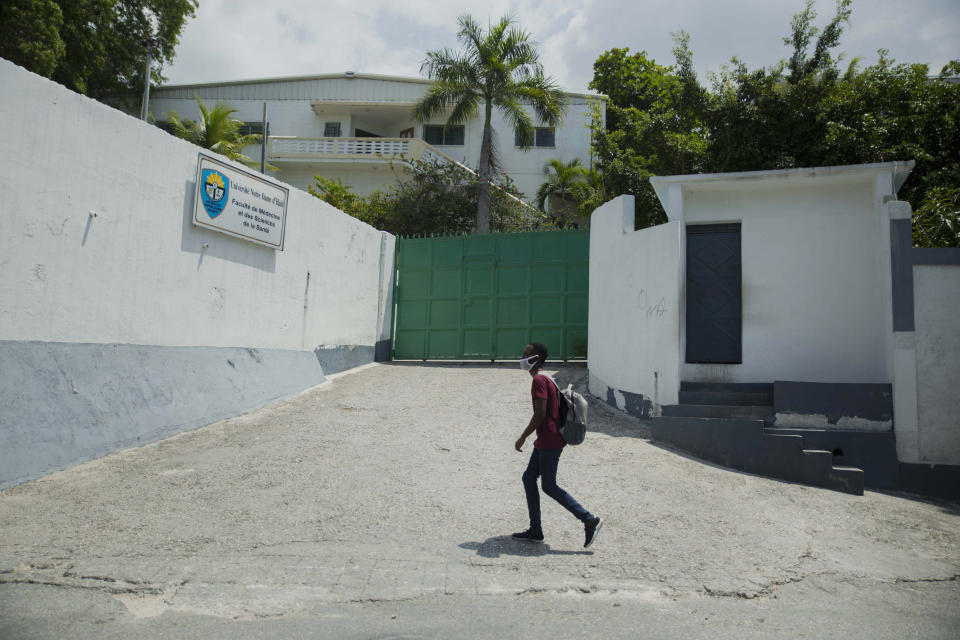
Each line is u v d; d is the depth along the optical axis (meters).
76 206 7.29
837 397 8.01
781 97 12.58
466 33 19.56
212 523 5.37
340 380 12.08
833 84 12.67
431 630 3.64
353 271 13.48
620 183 17.28
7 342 6.52
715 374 9.47
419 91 27.45
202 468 6.86
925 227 9.95
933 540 5.61
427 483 6.52
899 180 9.18
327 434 8.30
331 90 27.89
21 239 6.68
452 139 27.14
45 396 6.76
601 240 11.36
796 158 12.42
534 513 5.09
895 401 7.82
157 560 4.61
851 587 4.46
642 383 9.57
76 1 21.89
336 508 5.77
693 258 9.98
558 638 3.57
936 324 7.82
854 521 6.00
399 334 15.12
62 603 3.93
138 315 8.16
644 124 17.34
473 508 5.86
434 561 4.69
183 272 8.91
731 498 6.40
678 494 6.42
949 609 4.14
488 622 3.76
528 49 19.61
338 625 3.70
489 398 10.55
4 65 6.49
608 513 5.81
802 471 7.29
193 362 8.94
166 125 27.95
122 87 26.50
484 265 14.55
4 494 5.97
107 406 7.43
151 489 6.20
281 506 5.79
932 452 7.66
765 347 9.41
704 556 4.91
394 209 20.59
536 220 21.52
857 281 9.15
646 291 9.59
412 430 8.58
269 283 10.74
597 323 11.37
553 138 26.55
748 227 9.67
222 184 9.59
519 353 14.05
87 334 7.44
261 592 4.14
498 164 21.83
